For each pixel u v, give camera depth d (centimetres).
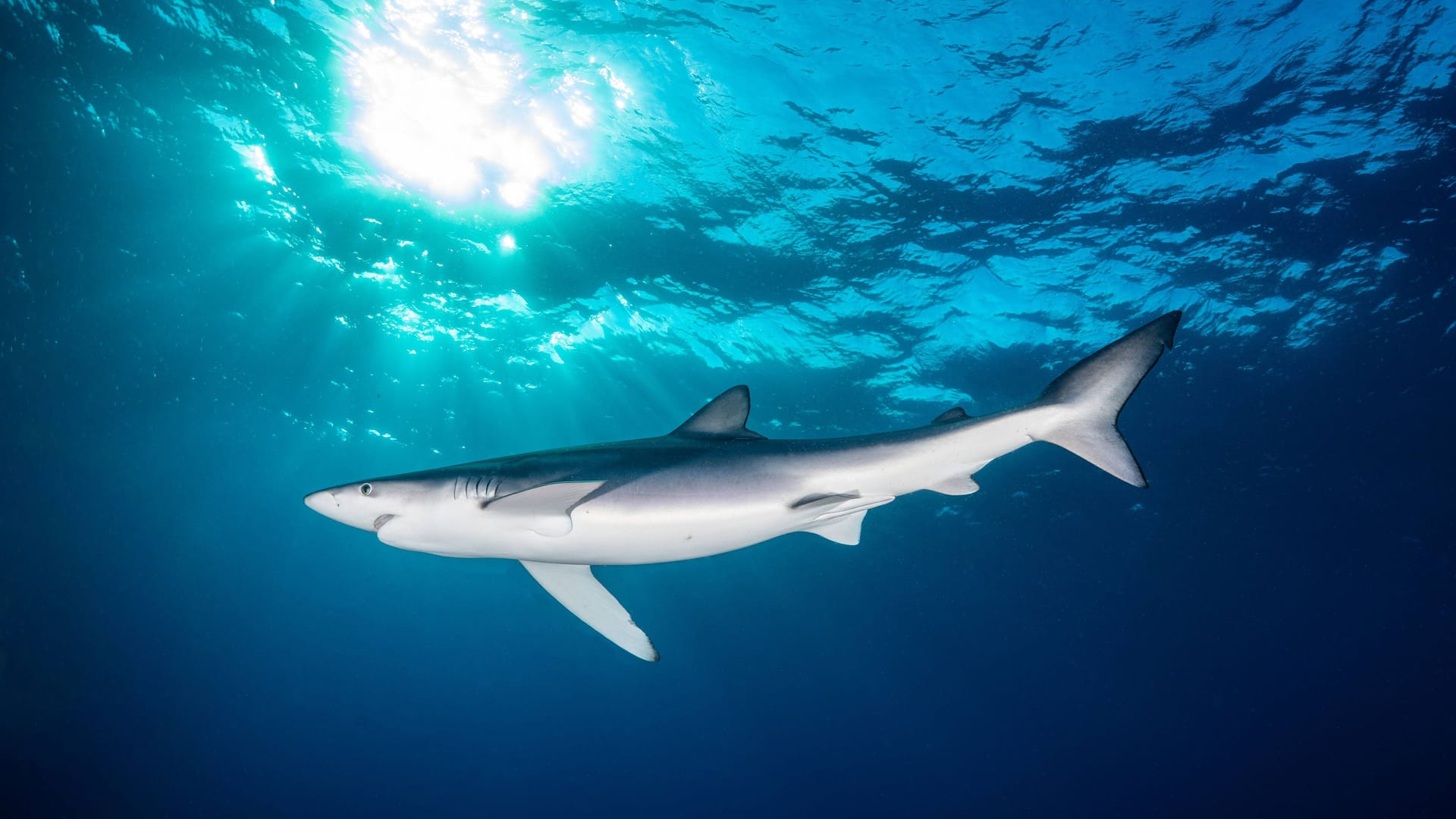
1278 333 1336
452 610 3753
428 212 1152
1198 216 1083
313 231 1221
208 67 973
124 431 2070
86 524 2888
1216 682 3562
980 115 959
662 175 1062
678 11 866
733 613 3180
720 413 334
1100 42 873
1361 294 1241
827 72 922
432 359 1553
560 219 1140
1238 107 933
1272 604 2623
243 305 1450
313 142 1059
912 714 4831
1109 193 1048
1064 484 1888
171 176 1151
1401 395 1500
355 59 945
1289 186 1035
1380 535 2088
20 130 1097
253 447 2123
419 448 1977
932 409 1551
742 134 1001
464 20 891
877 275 1198
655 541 293
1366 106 924
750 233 1138
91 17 925
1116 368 325
